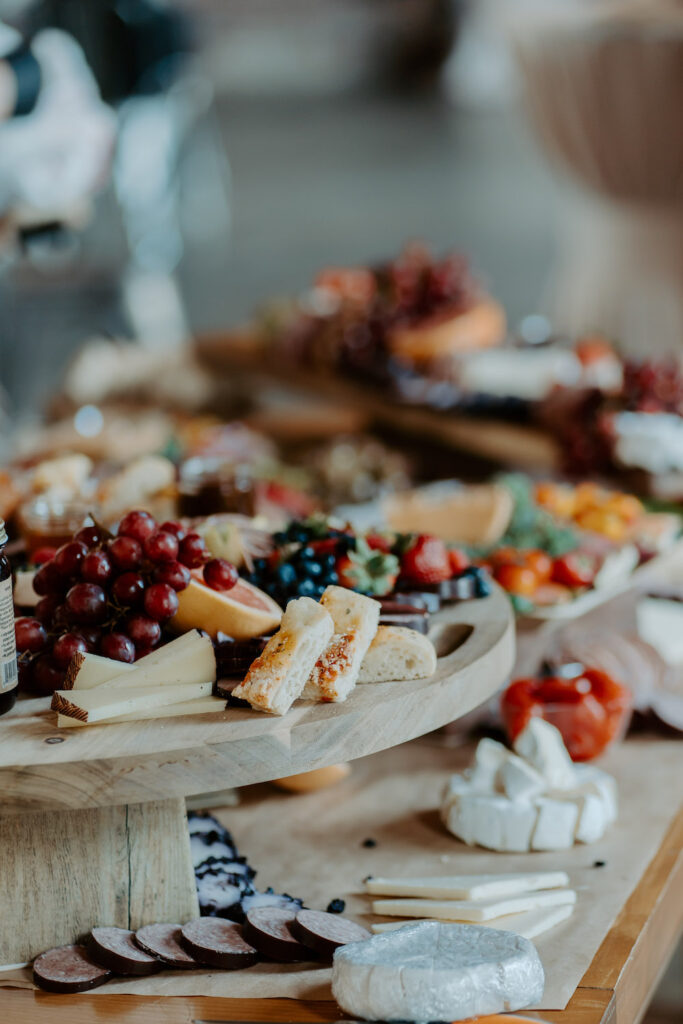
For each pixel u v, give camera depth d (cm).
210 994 144
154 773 134
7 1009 142
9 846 149
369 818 189
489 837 178
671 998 261
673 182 415
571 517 268
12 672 145
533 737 184
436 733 212
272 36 2142
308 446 413
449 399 392
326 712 144
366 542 180
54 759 132
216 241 1053
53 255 541
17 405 534
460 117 1745
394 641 154
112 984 147
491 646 165
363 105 1897
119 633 151
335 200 1221
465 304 438
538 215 1120
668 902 169
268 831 186
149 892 155
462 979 133
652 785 197
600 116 410
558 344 418
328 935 149
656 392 334
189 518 222
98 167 370
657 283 437
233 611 156
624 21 393
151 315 563
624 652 225
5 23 341
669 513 305
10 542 218
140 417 383
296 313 470
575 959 150
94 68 371
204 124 586
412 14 1995
